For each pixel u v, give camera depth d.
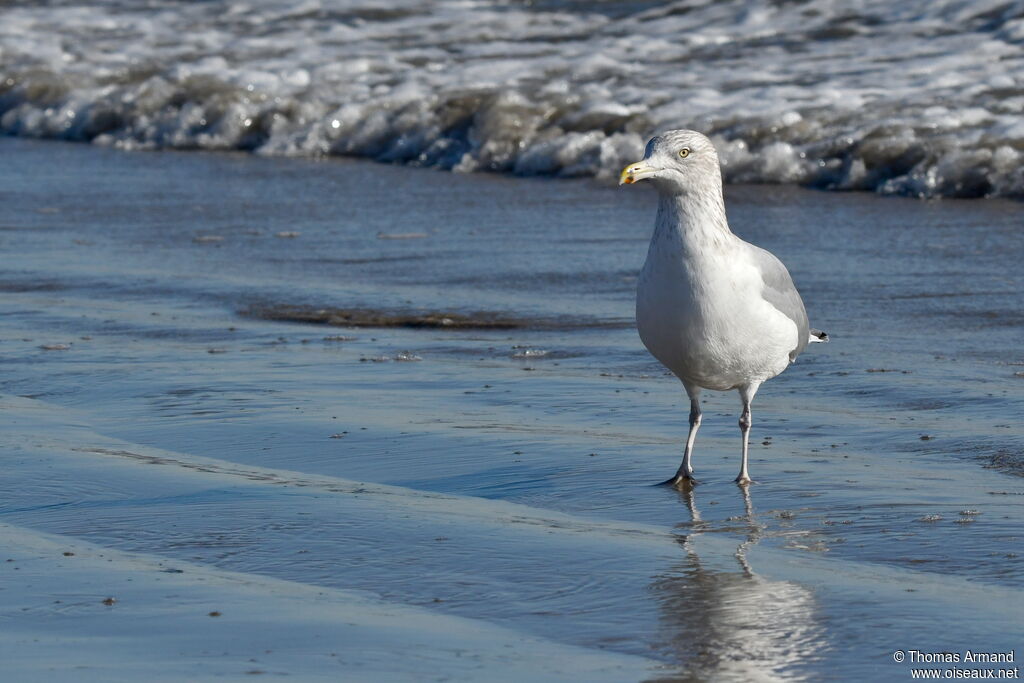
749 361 9.24
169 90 33.22
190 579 7.39
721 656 6.25
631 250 19.05
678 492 9.25
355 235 20.75
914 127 23.72
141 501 9.00
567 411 11.57
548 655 6.28
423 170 27.17
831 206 21.56
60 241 20.67
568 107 27.77
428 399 12.03
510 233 20.53
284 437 10.79
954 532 8.05
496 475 9.69
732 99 26.95
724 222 9.05
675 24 35.41
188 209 23.27
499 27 37.31
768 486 9.30
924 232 19.36
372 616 6.80
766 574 7.41
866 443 10.37
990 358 13.06
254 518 8.55
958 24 31.41
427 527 8.35
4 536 8.26
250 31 39.50
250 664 6.16
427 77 31.86
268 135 31.02
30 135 34.09
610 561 7.67
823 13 34.00
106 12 43.38
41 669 6.11
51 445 10.52
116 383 12.75
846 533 8.15
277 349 14.25
